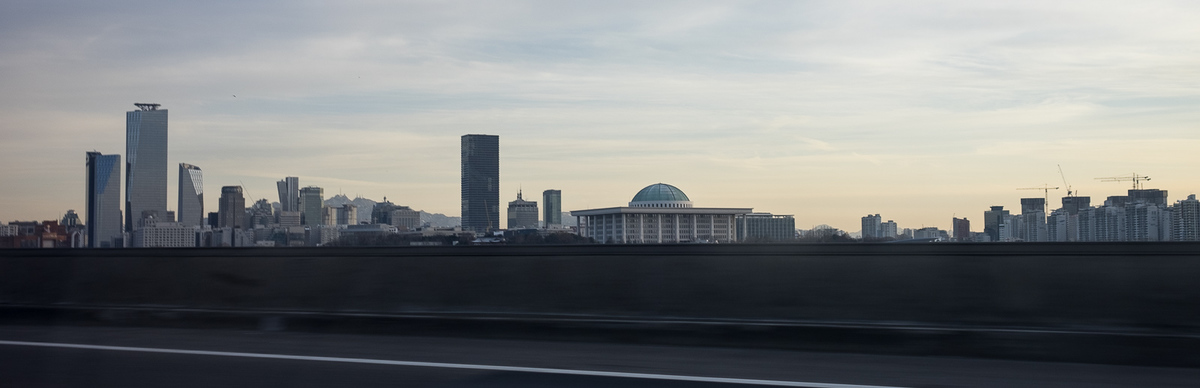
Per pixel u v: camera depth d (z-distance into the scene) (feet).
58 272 47.83
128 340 36.55
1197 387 26.35
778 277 38.17
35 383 27.30
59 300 46.52
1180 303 32.53
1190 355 29.73
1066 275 34.71
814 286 37.42
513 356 32.19
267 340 36.70
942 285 35.96
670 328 35.86
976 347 32.19
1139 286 33.47
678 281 39.27
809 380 27.37
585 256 41.47
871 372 28.78
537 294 40.50
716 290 38.47
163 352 32.91
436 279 42.60
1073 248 35.22
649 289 39.27
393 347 34.58
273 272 45.11
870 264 37.50
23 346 34.60
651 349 34.17
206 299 44.62
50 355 32.35
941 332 32.68
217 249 46.73
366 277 43.70
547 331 37.35
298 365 30.09
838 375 28.25
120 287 46.37
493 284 41.60
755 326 34.86
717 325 35.32
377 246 44.75
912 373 28.58
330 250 45.24
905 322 35.12
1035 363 30.66
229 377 28.04
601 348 34.45
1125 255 34.35
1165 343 30.09
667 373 28.68
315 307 42.91
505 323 37.81
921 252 37.17
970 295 35.32
